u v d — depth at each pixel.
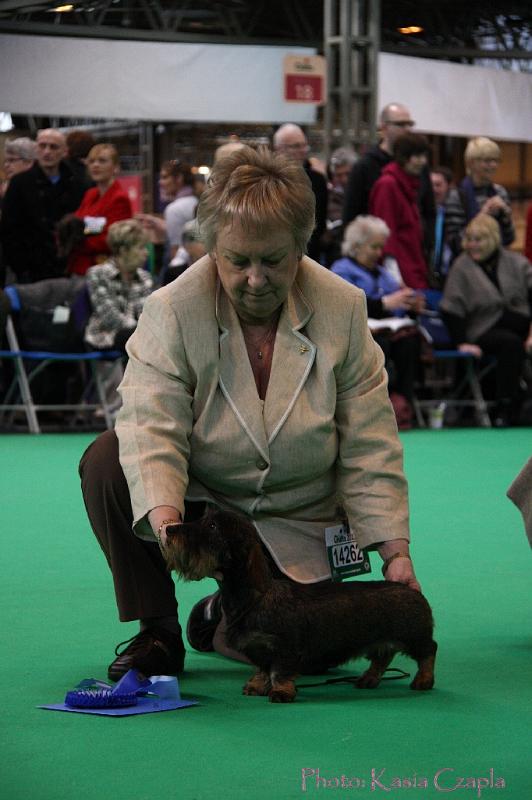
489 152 14.90
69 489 9.30
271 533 4.17
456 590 5.79
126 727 3.53
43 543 7.08
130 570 4.17
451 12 24.27
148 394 4.07
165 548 3.62
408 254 13.70
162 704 3.78
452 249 15.02
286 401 4.08
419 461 11.17
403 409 13.91
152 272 14.74
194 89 16.45
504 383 14.36
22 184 13.45
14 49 15.71
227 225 3.81
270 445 4.07
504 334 14.27
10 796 2.92
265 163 3.88
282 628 3.72
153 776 3.08
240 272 3.87
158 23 23.23
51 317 12.89
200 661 4.51
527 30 24.73
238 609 3.73
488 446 12.45
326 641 3.79
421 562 6.52
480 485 9.66
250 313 4.01
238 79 16.59
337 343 4.09
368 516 4.11
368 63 16.94
